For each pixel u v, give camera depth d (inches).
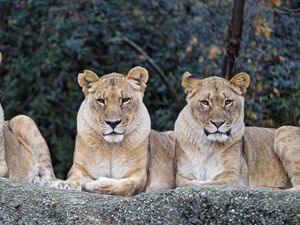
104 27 745.6
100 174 478.6
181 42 722.2
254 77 634.2
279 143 503.5
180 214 389.4
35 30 752.3
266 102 636.7
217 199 386.0
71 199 403.9
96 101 469.7
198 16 698.8
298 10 599.8
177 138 487.5
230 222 383.6
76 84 745.6
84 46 753.6
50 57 730.8
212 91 474.6
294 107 634.2
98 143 476.1
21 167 501.0
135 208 393.7
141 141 477.4
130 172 476.4
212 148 479.5
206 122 471.8
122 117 464.4
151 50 751.7
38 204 403.2
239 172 481.7
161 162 495.8
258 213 380.5
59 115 741.3
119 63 750.5
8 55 753.6
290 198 380.5
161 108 735.1
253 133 510.9
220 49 665.0
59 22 723.4
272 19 637.9
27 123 517.0
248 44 645.9
